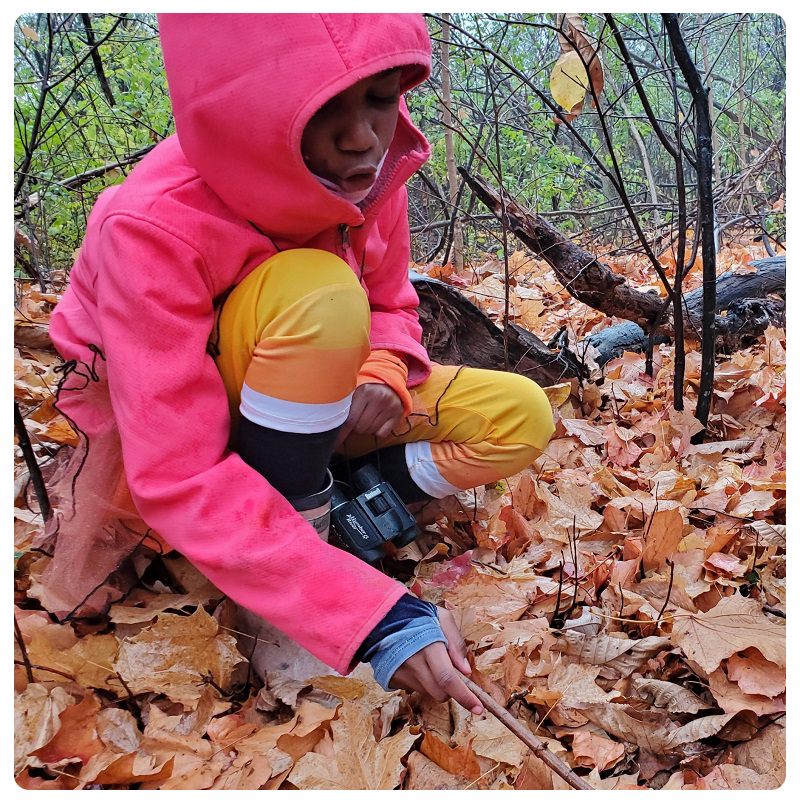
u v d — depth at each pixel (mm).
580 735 1042
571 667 1156
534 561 1478
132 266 968
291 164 955
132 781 937
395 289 1438
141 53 3479
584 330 2922
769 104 6039
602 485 1750
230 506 967
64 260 3348
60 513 1118
